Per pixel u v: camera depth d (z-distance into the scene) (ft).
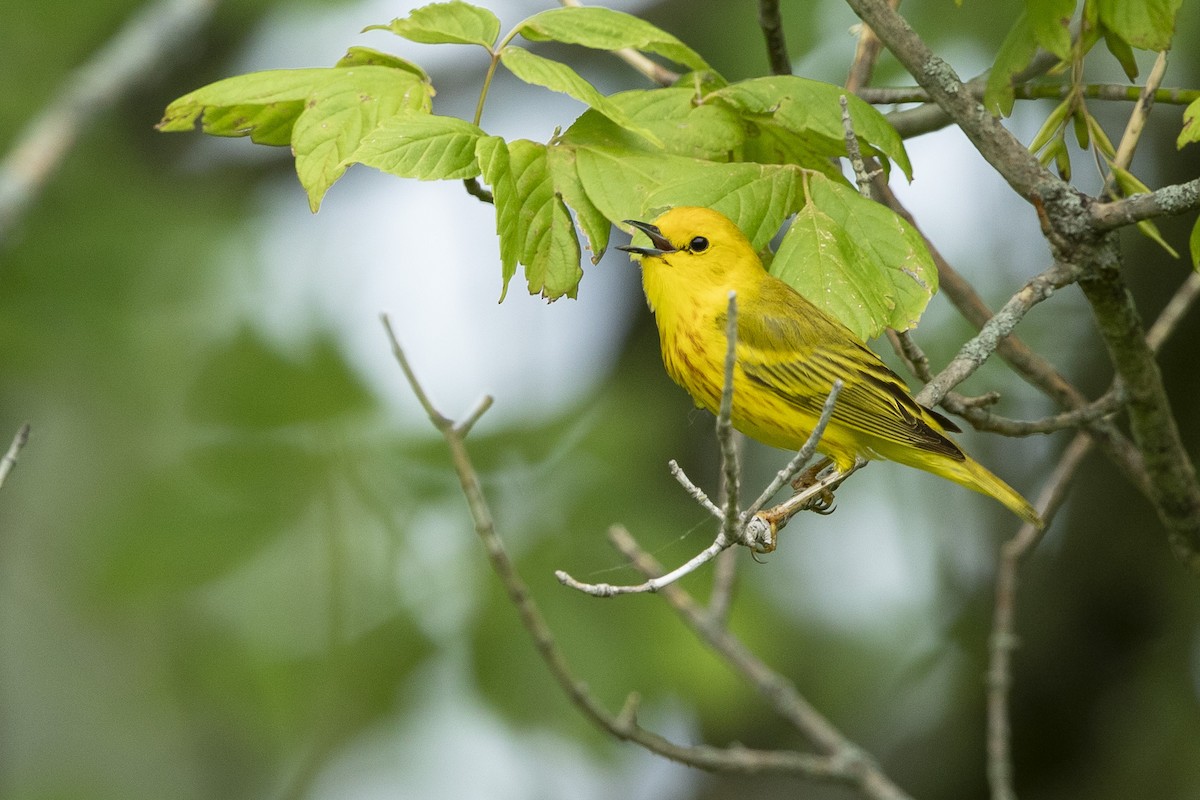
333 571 39.75
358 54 24.79
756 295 29.55
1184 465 27.73
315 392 40.40
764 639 42.47
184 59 54.34
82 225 48.80
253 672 41.37
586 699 29.50
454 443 27.14
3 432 49.14
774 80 25.12
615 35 24.14
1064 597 45.52
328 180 23.11
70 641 49.47
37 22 53.21
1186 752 42.68
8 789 47.75
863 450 29.86
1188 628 44.19
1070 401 30.66
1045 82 31.14
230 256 49.14
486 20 24.12
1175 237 45.39
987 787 45.19
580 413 43.93
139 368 47.52
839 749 32.14
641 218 23.56
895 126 31.17
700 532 42.78
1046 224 24.14
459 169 22.45
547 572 39.19
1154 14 24.53
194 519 39.17
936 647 47.19
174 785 48.24
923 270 23.70
